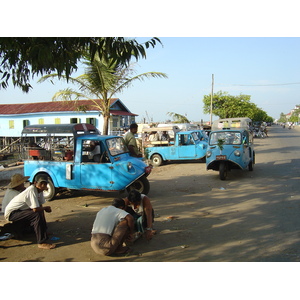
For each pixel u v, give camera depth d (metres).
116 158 8.06
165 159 16.25
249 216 6.48
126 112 29.12
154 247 4.96
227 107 40.22
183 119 23.73
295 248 4.68
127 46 4.66
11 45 4.48
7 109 29.17
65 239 5.53
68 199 8.95
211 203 7.74
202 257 4.49
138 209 5.33
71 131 8.30
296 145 25.67
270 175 11.55
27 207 5.34
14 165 13.98
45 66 4.53
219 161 11.00
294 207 7.05
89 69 13.70
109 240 4.64
